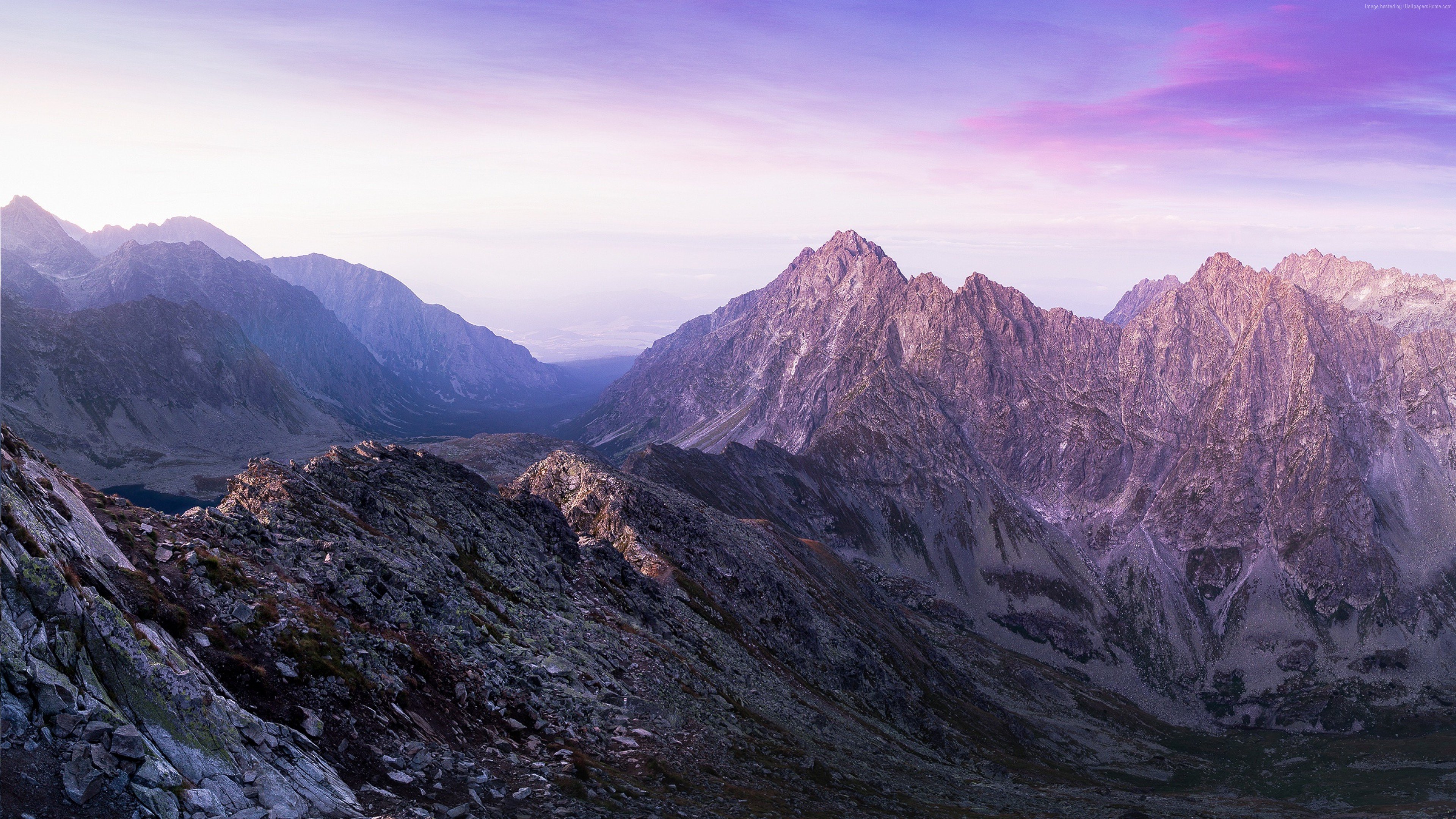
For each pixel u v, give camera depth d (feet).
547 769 119.03
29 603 68.23
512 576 216.74
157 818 63.93
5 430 100.58
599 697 167.84
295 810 75.82
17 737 61.00
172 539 111.96
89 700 67.56
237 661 91.91
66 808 59.16
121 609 83.15
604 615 236.63
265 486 158.92
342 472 205.05
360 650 113.29
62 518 89.40
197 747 73.87
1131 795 506.48
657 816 119.44
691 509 604.90
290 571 127.75
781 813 148.36
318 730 92.43
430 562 180.14
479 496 261.24
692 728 177.37
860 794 199.21
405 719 108.17
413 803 90.84
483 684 137.49
